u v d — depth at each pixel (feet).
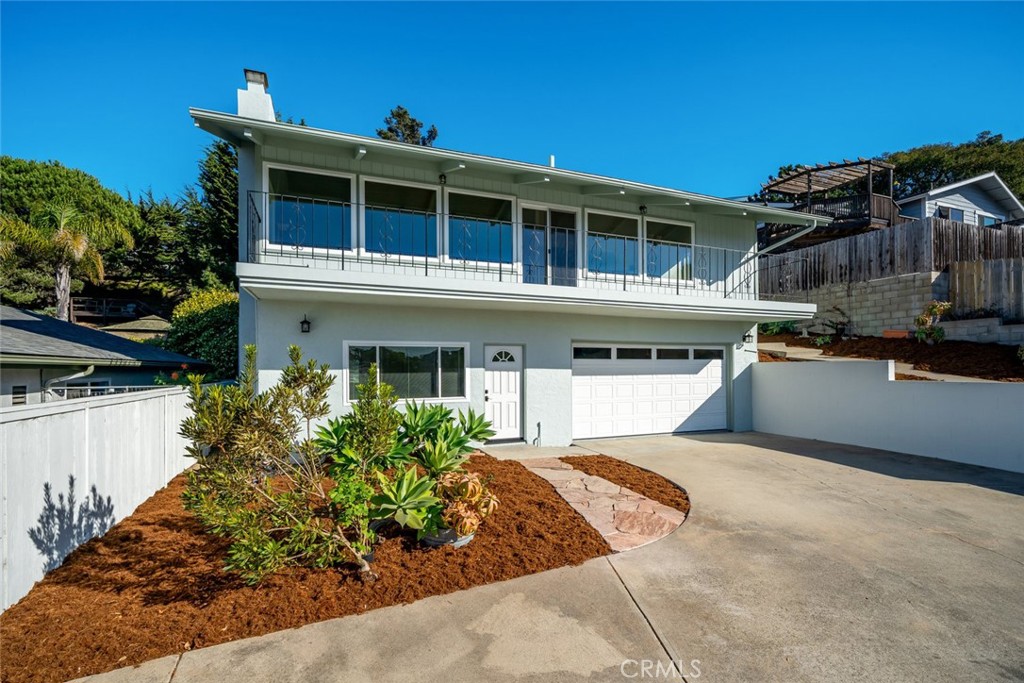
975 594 10.80
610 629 9.43
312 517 11.36
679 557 12.80
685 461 24.31
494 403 28.19
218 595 10.19
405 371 25.71
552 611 10.08
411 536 13.35
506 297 24.57
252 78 25.05
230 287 61.98
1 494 9.02
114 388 28.14
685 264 33.24
